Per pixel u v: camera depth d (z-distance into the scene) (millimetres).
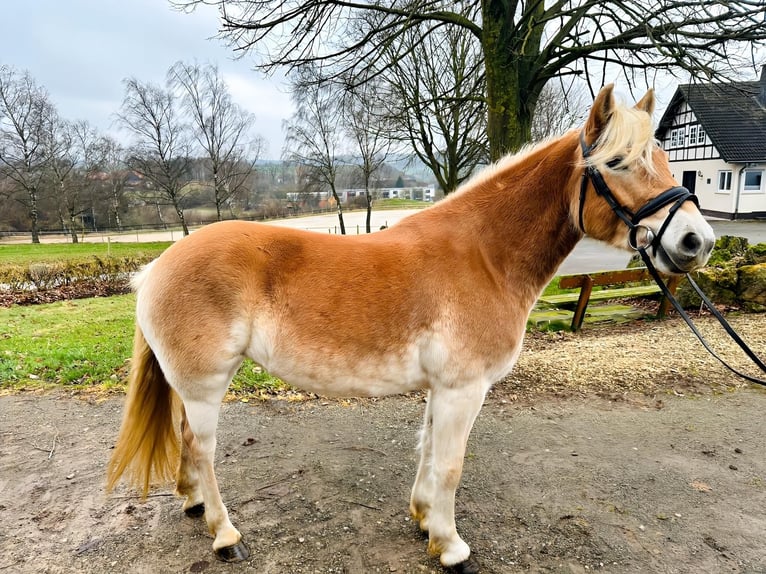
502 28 8688
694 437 3859
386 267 2258
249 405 4434
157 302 2271
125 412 2477
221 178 32750
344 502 2977
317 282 2230
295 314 2221
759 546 2623
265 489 3109
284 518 2811
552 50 9008
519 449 3654
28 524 2744
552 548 2582
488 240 2359
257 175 40438
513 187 2393
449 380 2256
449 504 2369
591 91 8516
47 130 35906
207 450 2389
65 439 3785
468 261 2297
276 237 2318
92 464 3412
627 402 4531
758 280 7211
